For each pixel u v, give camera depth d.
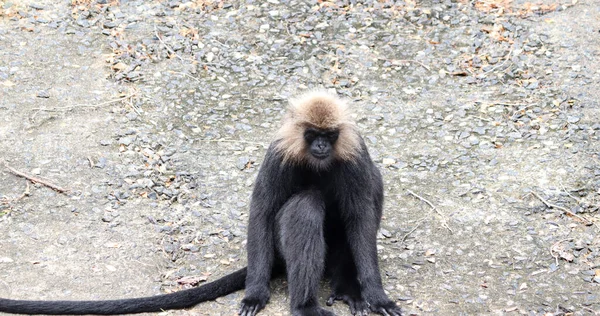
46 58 9.91
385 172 8.41
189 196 7.91
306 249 6.07
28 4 10.84
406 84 9.86
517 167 8.45
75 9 10.80
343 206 6.45
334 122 6.13
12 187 7.80
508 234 7.45
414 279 6.82
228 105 9.42
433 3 11.25
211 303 6.41
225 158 8.53
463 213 7.77
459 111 9.38
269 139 8.89
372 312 6.29
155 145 8.63
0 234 7.12
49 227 7.28
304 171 6.41
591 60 10.15
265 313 6.25
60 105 9.14
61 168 8.13
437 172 8.41
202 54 10.22
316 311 6.07
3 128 8.68
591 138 8.83
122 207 7.66
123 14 10.81
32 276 6.59
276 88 9.74
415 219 7.69
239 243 7.27
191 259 7.01
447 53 10.37
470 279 6.82
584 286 6.72
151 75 9.81
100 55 10.06
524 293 6.63
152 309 6.21
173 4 11.10
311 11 11.03
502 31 10.72
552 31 10.70
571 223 7.59
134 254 7.00
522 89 9.73
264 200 6.41
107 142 8.59
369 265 6.35
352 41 10.54
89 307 6.09
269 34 10.62
